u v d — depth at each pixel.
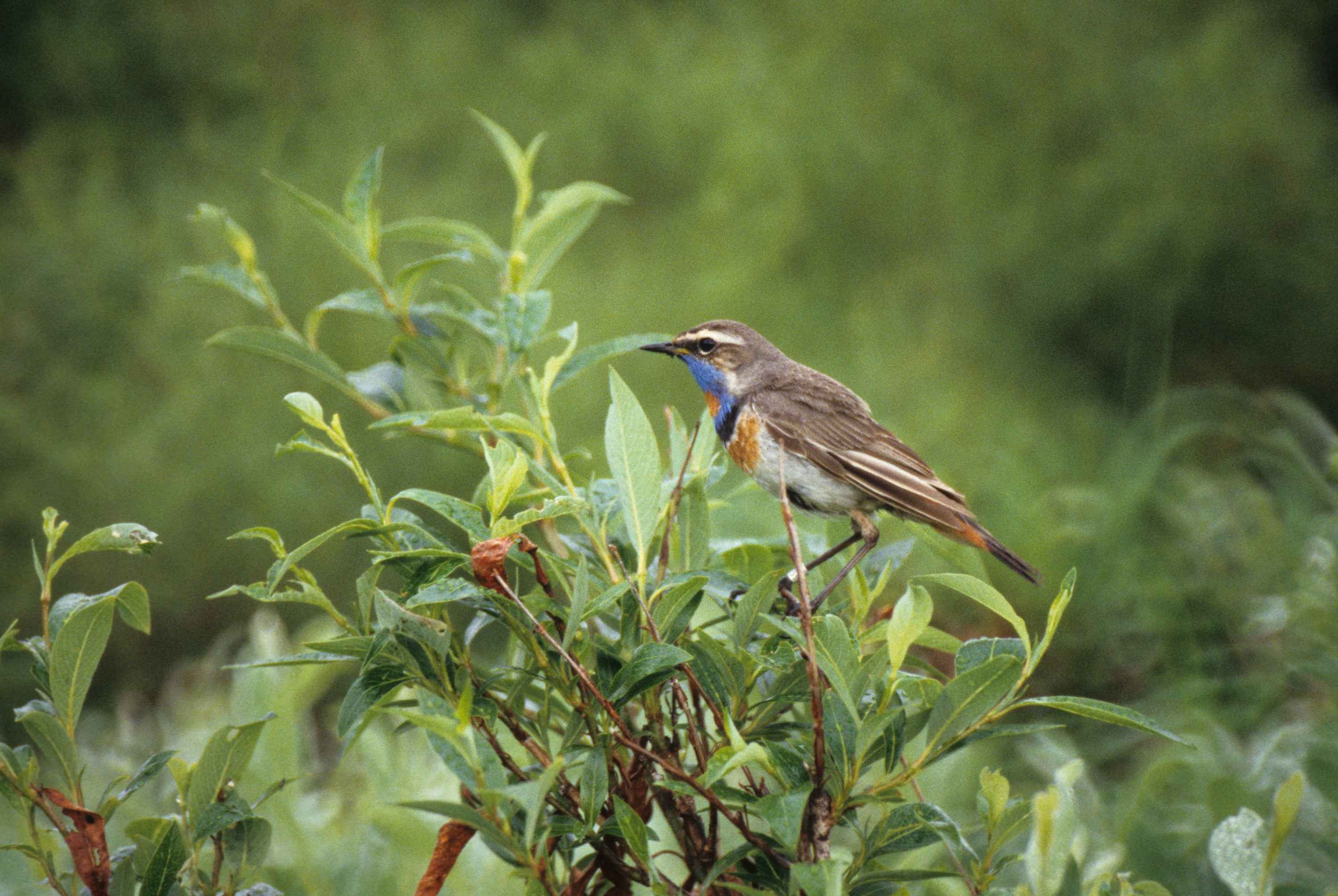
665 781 4.11
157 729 10.20
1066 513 11.62
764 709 4.35
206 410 19.12
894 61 24.69
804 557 5.55
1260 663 9.41
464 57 23.84
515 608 4.06
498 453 4.11
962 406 19.67
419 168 22.61
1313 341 23.38
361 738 6.77
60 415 19.33
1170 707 9.02
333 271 20.27
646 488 4.22
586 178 22.80
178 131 23.48
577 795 4.26
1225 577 10.09
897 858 5.73
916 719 4.30
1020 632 3.97
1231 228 23.11
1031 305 22.61
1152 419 11.93
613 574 4.35
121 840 6.96
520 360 5.75
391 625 3.90
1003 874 5.48
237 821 4.30
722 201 21.89
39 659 4.23
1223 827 4.38
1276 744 7.14
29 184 21.69
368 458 18.55
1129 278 22.58
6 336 19.84
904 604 3.95
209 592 17.98
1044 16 25.19
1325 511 10.45
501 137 6.46
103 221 20.98
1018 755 8.79
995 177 23.66
